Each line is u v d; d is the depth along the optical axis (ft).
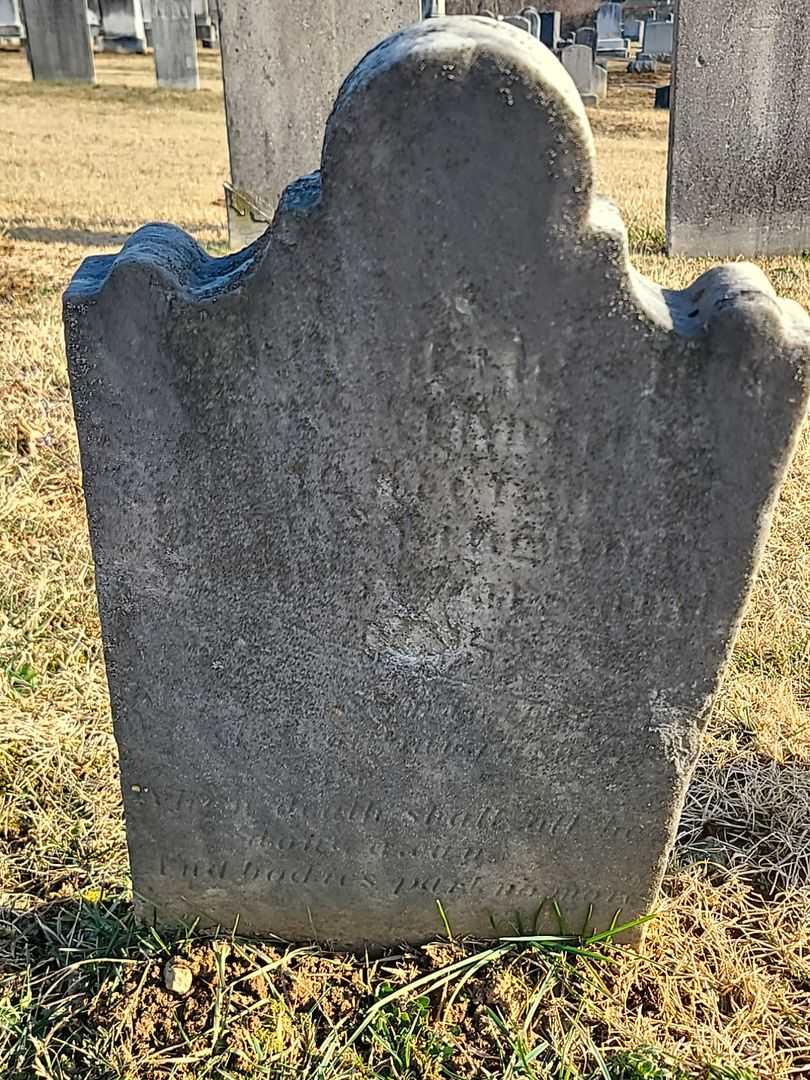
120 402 2.49
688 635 2.69
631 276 2.29
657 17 44.98
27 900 3.43
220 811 3.02
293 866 3.10
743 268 2.45
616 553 2.59
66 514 5.60
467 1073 2.90
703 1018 3.11
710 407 2.39
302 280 2.32
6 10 32.78
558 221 2.19
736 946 3.35
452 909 3.18
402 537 2.61
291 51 8.52
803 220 11.09
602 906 3.16
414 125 2.11
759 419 2.39
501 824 3.01
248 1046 2.92
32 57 23.86
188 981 3.06
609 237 2.22
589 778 2.93
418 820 3.01
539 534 2.58
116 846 3.65
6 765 3.95
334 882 3.13
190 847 3.09
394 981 3.11
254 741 2.91
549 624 2.70
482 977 3.13
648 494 2.51
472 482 2.52
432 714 2.85
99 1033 2.94
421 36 2.11
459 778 2.93
